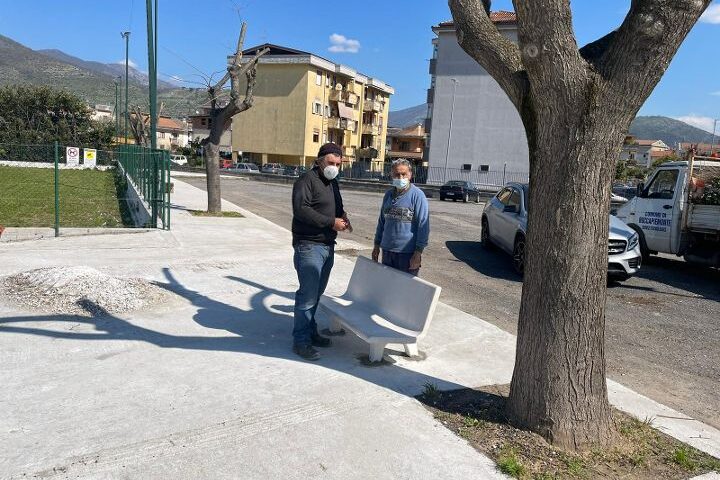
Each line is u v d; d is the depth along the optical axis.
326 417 3.68
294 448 3.27
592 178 3.27
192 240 10.91
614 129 3.22
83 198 19.61
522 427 3.63
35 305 5.72
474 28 3.56
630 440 3.65
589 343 3.43
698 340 6.52
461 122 51.62
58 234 10.71
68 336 4.98
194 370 4.35
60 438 3.23
